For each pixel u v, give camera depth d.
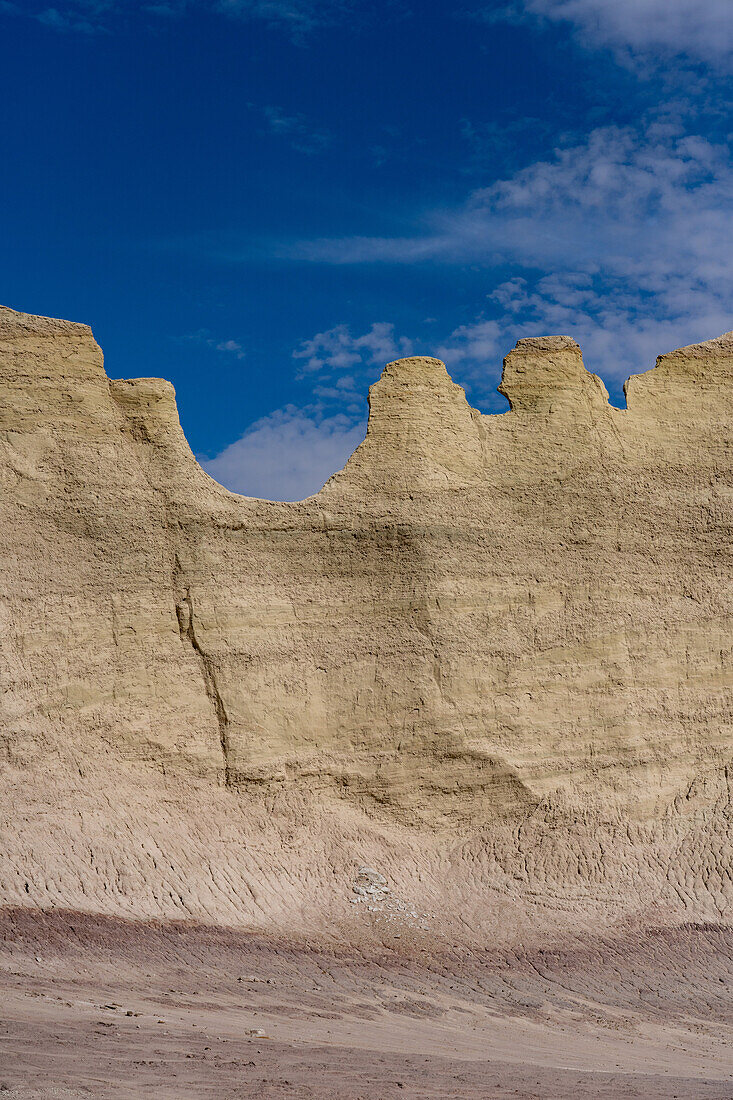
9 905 26.81
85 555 34.09
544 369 39.50
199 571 35.09
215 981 25.42
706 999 29.23
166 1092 16.03
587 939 32.09
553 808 35.47
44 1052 17.30
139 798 31.92
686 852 35.28
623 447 39.34
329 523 36.69
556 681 36.75
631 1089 19.58
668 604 38.16
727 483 39.44
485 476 38.22
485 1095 18.02
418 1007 25.77
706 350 40.97
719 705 37.72
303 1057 19.42
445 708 35.69
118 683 33.41
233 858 31.84
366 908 32.03
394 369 38.53
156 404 36.44
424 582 36.41
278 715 34.72
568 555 37.88
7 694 31.20
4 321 35.69
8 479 34.19
